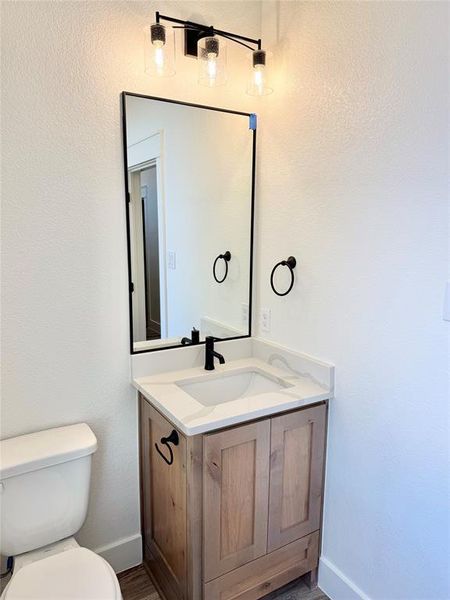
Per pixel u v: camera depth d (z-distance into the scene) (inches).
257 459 59.1
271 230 74.2
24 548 55.8
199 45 62.0
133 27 61.6
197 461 54.4
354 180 57.6
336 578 66.3
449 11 44.8
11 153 55.1
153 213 67.6
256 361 78.7
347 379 61.6
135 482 71.9
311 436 64.3
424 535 52.8
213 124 71.1
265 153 73.8
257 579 62.7
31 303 59.2
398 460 55.2
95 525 69.3
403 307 52.7
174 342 72.9
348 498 63.4
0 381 58.5
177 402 59.4
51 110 56.9
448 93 45.6
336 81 59.0
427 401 50.9
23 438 59.6
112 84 61.0
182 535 58.4
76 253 61.6
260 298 78.8
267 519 61.9
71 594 46.6
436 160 47.4
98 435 67.5
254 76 64.9
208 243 73.7
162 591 67.1
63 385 63.3
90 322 64.2
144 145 65.0
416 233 50.3
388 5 51.0
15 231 56.7
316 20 61.3
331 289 62.9
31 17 54.1
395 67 50.9
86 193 61.1
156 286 69.7
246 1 70.8
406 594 55.8
